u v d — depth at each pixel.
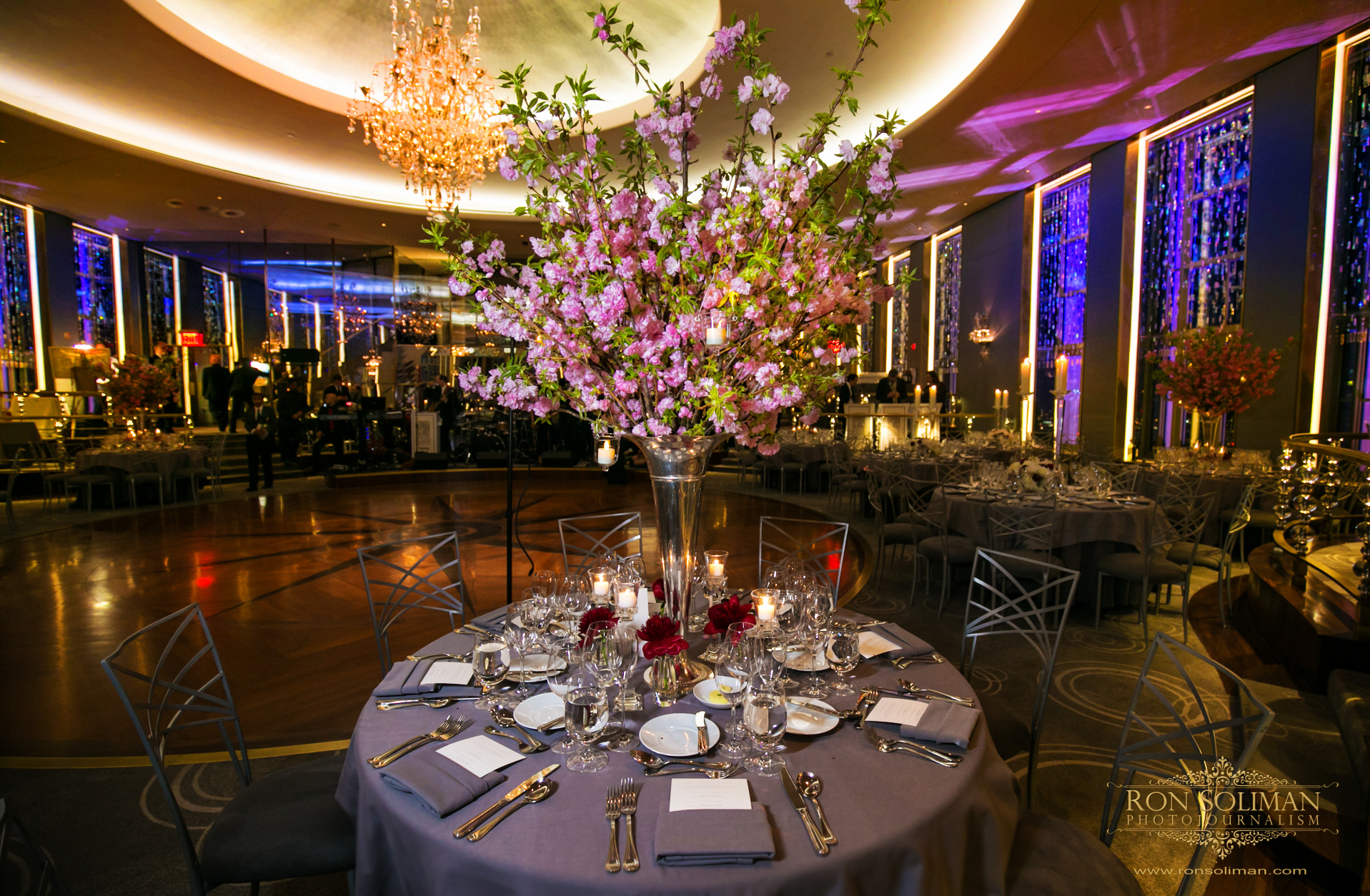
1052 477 5.00
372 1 6.63
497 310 1.70
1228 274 7.26
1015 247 10.93
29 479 8.97
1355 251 5.95
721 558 2.55
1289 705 3.19
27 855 2.18
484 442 11.98
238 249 13.98
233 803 1.77
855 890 1.17
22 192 10.23
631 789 1.35
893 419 10.56
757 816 1.24
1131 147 8.25
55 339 11.53
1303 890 2.06
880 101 7.42
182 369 13.79
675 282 1.69
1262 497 5.66
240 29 6.79
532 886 1.14
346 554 6.09
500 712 1.67
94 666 3.65
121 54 6.49
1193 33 5.67
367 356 14.12
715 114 7.20
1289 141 6.28
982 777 1.44
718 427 1.68
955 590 5.11
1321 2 5.23
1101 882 1.50
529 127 1.65
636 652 1.96
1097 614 4.30
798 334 1.75
